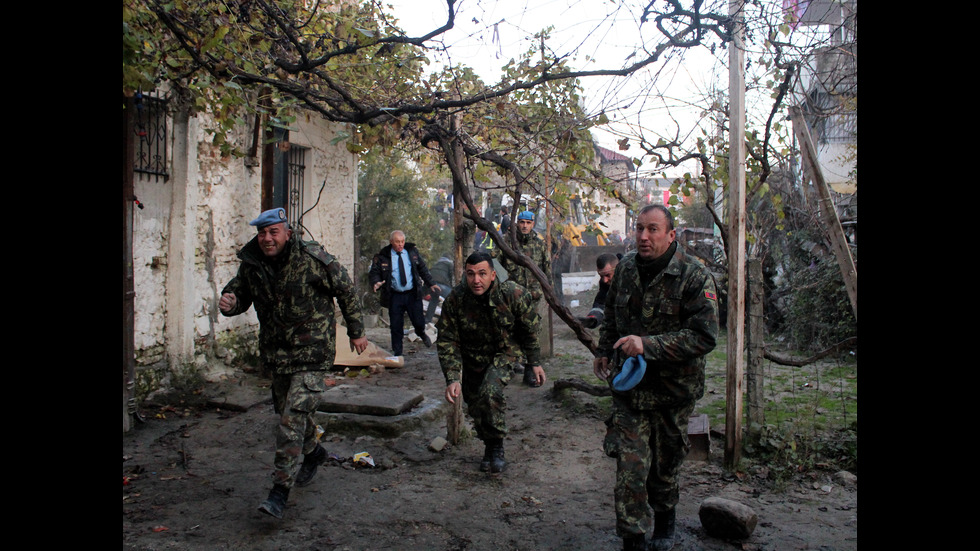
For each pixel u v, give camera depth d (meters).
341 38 5.00
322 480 4.88
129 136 5.90
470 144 5.91
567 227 6.70
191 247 7.20
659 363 3.49
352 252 11.80
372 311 13.43
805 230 9.98
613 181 5.61
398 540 3.93
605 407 6.73
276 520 4.17
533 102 5.74
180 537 3.89
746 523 3.81
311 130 9.96
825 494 4.60
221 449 5.56
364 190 14.49
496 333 4.96
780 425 5.70
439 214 17.77
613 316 3.88
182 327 7.09
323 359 4.34
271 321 4.36
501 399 4.93
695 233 12.18
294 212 9.73
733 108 4.69
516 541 3.94
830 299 9.52
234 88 4.64
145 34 4.34
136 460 5.23
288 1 5.20
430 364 9.08
